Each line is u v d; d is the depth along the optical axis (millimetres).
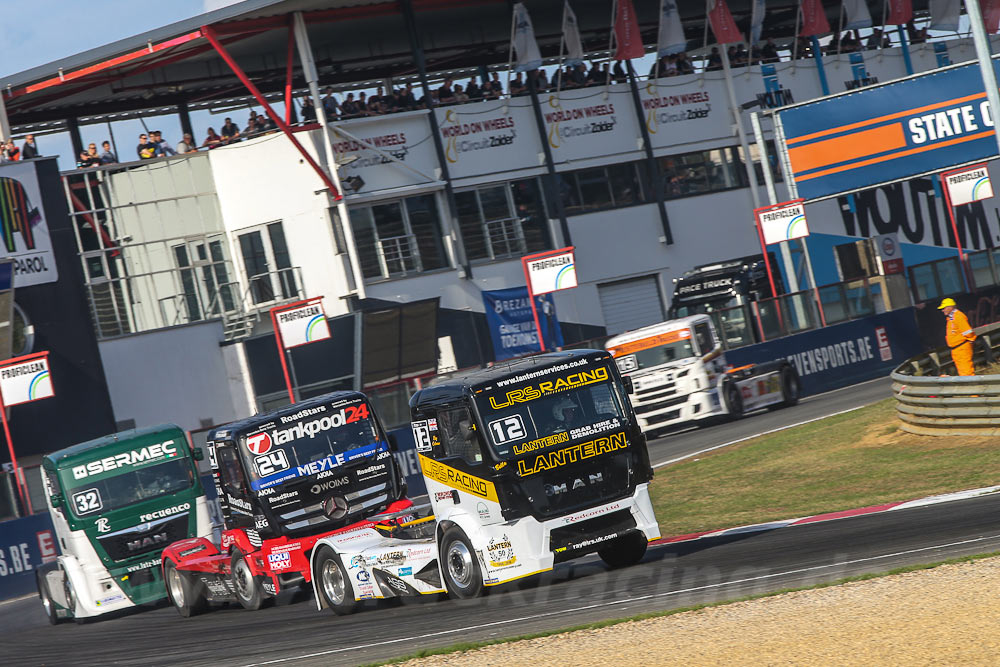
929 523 46969
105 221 141875
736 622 31734
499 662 31344
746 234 177875
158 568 69500
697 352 107125
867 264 146500
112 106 164625
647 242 169750
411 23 152250
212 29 137500
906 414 77750
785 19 197375
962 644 25891
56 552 90750
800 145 140250
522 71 159000
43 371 102562
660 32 167250
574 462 45531
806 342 124375
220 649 46906
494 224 157625
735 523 61656
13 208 125125
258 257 148875
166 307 145375
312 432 58062
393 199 149375
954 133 138750
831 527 51906
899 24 192500
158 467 70938
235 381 144875
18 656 58094
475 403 45062
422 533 49906
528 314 150250
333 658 38062
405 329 139250
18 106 151250
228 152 149375
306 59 143250
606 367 47562
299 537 56719
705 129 175500
